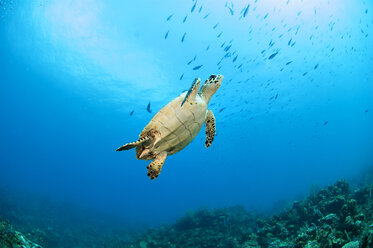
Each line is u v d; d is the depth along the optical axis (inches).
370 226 303.0
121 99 1897.1
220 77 221.5
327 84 1765.5
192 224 655.1
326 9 1070.4
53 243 716.0
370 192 446.6
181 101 183.6
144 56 1369.3
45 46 1451.8
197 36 1182.9
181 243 555.2
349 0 1050.1
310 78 1584.6
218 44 1196.5
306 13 1064.2
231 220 681.6
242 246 449.1
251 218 766.5
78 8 1123.9
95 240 887.7
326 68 1534.2
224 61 1273.4
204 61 1301.7
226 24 1102.4
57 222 1051.3
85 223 1216.2
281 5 1003.9
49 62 1616.6
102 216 1562.5
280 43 1194.6
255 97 1646.2
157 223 1627.7
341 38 1283.2
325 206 456.8
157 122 179.8
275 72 1407.5
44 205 1323.8
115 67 1502.2
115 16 1153.4
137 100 1852.9
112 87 1736.0
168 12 1091.3
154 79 1537.9
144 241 616.1
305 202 524.4
